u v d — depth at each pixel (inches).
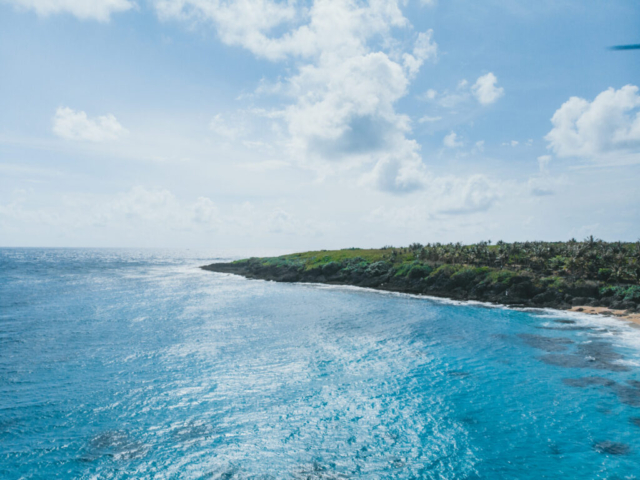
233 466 868.6
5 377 1360.7
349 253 5457.7
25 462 864.3
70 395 1220.5
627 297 2657.5
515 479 816.3
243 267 6309.1
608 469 844.6
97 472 837.2
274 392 1266.0
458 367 1498.5
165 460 887.7
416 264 4060.0
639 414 1093.1
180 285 4237.2
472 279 3398.1
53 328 2085.4
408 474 838.5
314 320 2377.0
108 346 1755.7
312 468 863.7
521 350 1718.8
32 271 5698.8
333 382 1353.3
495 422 1063.0
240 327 2171.5
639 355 1628.9
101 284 4143.7
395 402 1192.8
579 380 1348.4
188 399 1208.8
